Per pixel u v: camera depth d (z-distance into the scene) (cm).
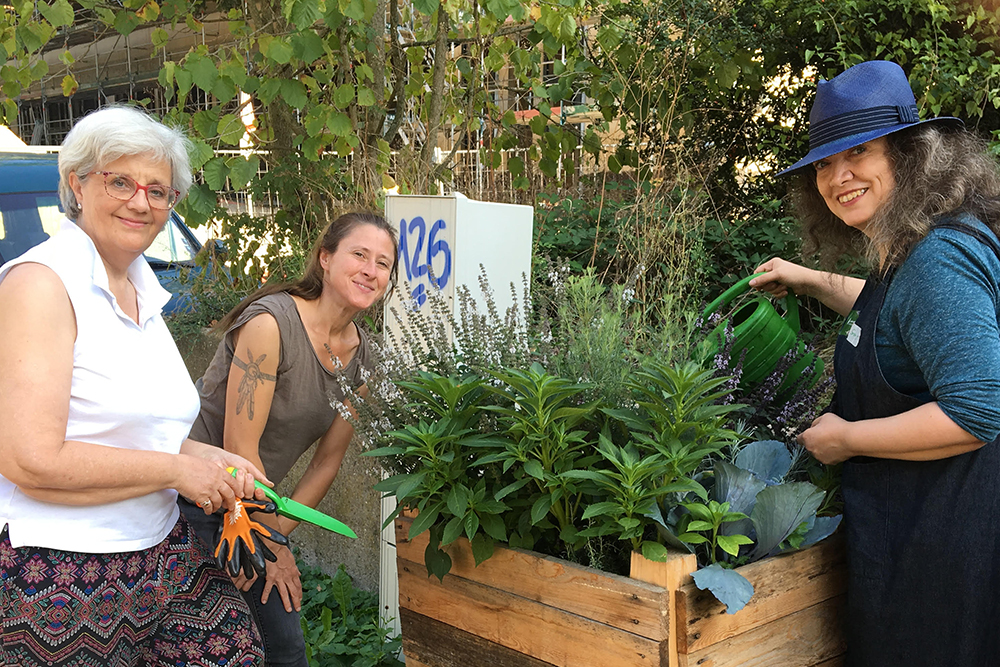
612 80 495
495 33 514
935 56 452
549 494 194
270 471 248
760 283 254
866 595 192
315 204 471
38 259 168
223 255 511
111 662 175
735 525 189
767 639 190
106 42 947
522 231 285
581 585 184
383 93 506
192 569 194
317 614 366
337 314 239
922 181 186
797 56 518
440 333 227
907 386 188
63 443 162
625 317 251
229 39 536
